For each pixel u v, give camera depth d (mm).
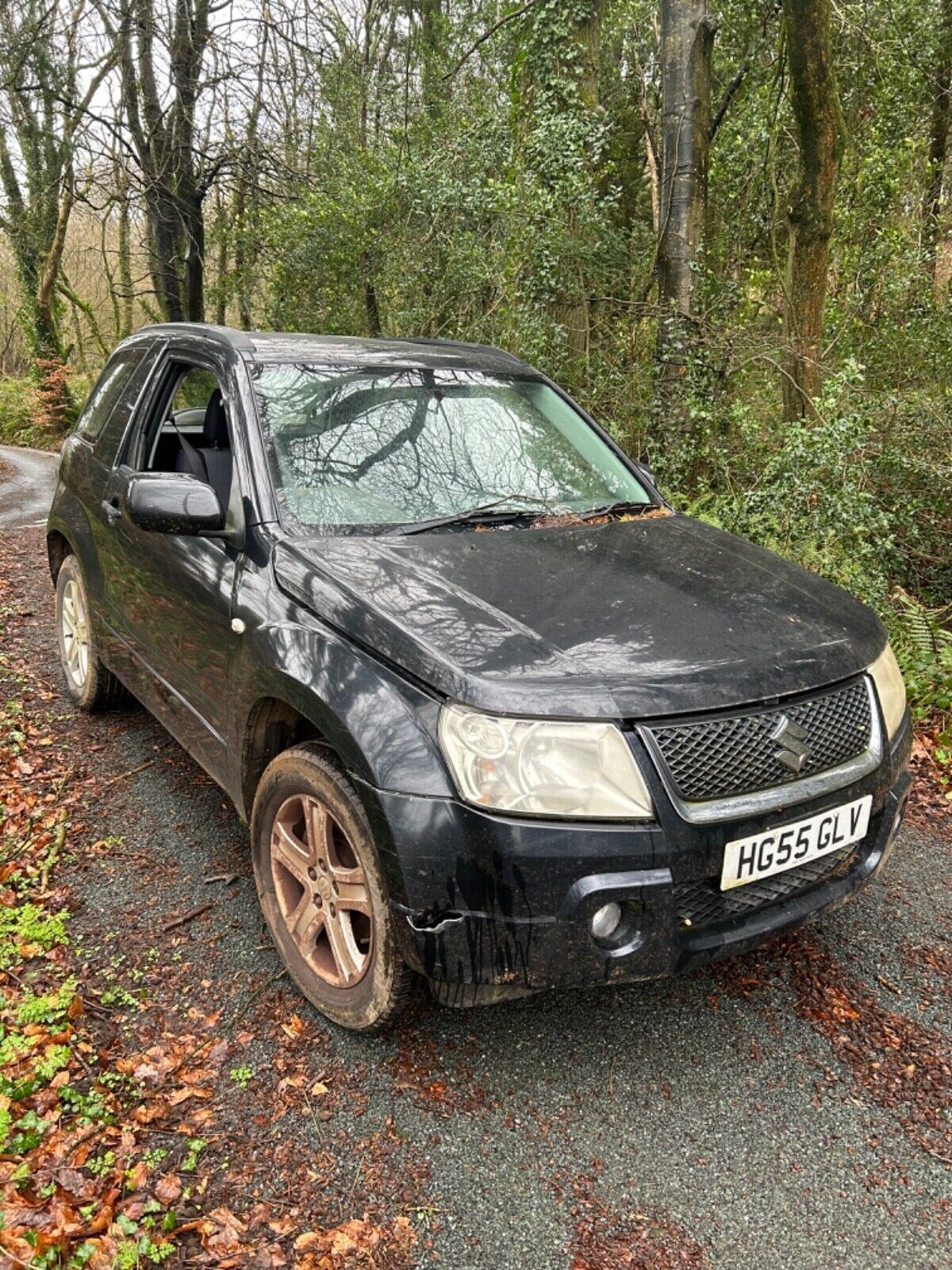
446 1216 2041
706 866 2191
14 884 3246
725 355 7770
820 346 7723
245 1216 2027
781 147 9445
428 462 3297
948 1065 2525
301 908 2676
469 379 3746
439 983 2240
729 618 2561
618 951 2164
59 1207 2000
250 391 3219
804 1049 2580
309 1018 2635
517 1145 2234
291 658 2527
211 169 17875
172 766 4172
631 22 11750
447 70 13828
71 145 17719
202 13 16484
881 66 9867
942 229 10141
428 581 2605
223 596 2947
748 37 9758
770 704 2346
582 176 8703
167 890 3242
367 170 13375
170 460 3877
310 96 15602
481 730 2133
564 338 8594
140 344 4387
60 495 4688
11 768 4102
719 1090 2424
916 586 6672
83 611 4586
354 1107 2332
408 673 2297
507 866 2092
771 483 6523
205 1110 2314
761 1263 1955
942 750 4574
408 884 2158
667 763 2170
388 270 12766
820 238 7438
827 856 2490
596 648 2332
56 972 2791
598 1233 2014
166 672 3545
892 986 2852
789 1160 2211
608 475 3719
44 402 27531
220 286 19250
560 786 2104
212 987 2752
